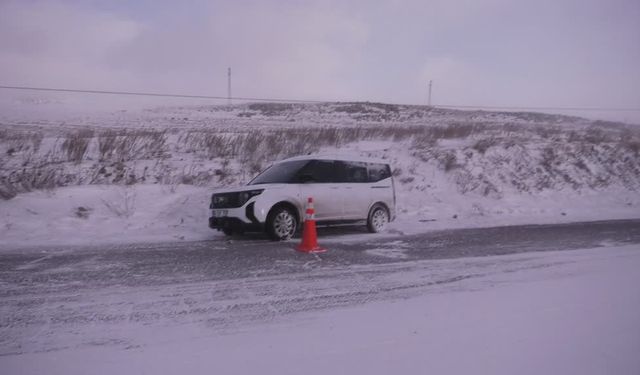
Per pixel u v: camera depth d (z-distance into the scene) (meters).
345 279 6.77
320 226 10.70
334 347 4.23
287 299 5.77
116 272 7.13
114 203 12.38
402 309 5.36
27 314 5.16
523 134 25.25
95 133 19.00
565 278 6.81
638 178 21.39
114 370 3.77
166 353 4.11
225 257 8.32
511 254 8.73
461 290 6.18
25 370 3.78
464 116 42.03
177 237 10.59
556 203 17.72
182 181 14.25
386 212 11.95
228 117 32.38
